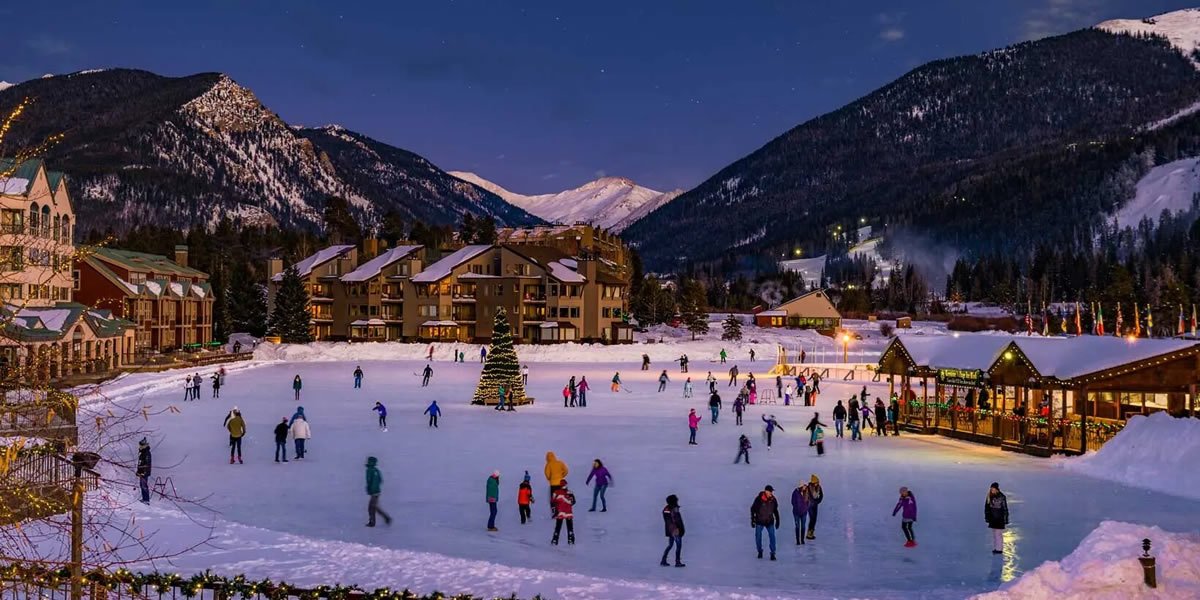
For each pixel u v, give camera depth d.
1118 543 18.11
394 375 84.25
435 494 28.91
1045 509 27.38
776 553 22.23
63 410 12.08
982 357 45.28
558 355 111.50
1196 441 31.61
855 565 21.12
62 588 13.19
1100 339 39.94
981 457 38.34
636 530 24.48
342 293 135.00
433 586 17.88
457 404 58.34
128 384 60.72
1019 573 20.45
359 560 19.69
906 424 49.44
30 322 64.56
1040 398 47.06
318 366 97.25
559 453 37.81
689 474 33.28
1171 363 37.47
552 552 22.05
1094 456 35.00
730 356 123.88
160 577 14.02
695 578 19.88
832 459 37.28
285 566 18.94
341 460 35.28
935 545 23.05
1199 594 15.80
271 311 134.75
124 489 26.56
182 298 109.75
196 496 27.73
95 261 96.19
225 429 43.84
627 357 115.12
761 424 49.84
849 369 96.50
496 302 128.88
